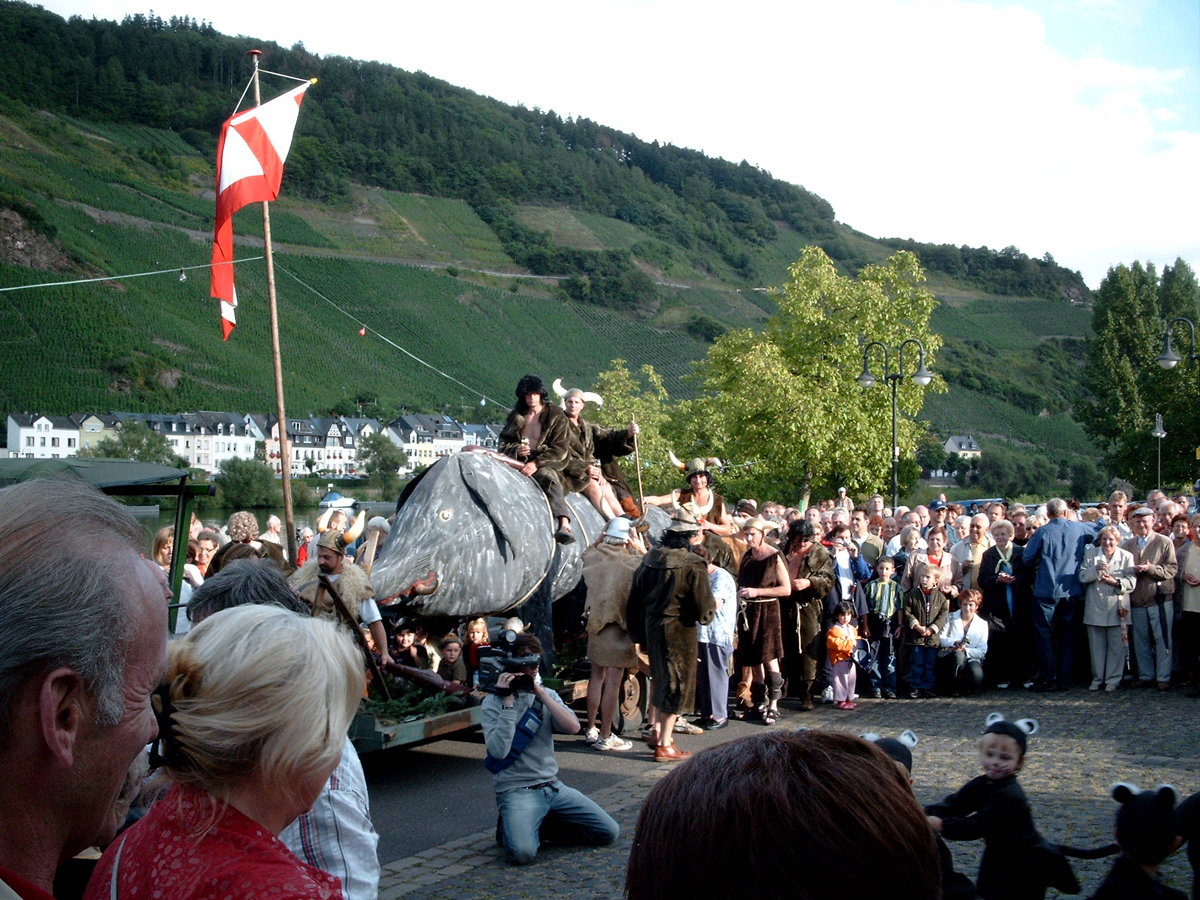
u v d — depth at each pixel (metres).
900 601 10.95
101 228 114.62
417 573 7.79
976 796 4.19
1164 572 10.78
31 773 1.42
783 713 10.23
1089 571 10.88
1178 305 72.75
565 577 9.20
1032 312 181.62
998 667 11.27
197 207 137.75
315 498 72.12
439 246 163.75
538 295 144.12
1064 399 133.75
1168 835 3.72
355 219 164.38
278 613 1.98
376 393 101.19
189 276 110.44
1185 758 7.79
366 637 7.21
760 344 37.97
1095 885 5.15
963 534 13.30
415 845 6.05
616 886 5.30
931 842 1.32
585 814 5.96
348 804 2.51
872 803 1.29
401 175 183.50
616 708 8.72
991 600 11.31
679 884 1.29
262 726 1.80
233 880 1.64
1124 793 3.85
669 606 7.99
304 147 174.12
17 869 1.44
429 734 7.01
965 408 121.31
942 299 189.75
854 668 10.46
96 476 7.88
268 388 96.75
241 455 89.94
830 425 36.12
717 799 1.30
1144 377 65.81
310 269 125.06
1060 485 94.69
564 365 122.00
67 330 91.94
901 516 15.62
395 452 89.56
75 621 1.41
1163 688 10.81
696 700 9.66
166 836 1.77
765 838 1.25
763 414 37.09
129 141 162.50
